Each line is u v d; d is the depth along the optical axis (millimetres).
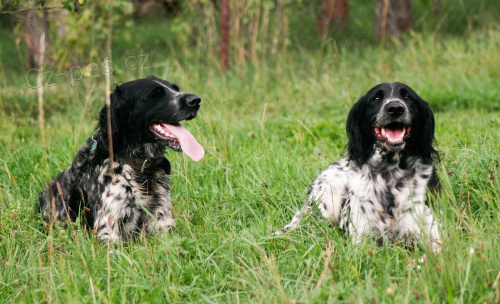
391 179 5875
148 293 4941
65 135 9016
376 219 5906
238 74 13031
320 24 15883
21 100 11164
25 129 9836
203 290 4953
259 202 6703
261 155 7910
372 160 5949
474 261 4633
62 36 11688
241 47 13391
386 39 15688
